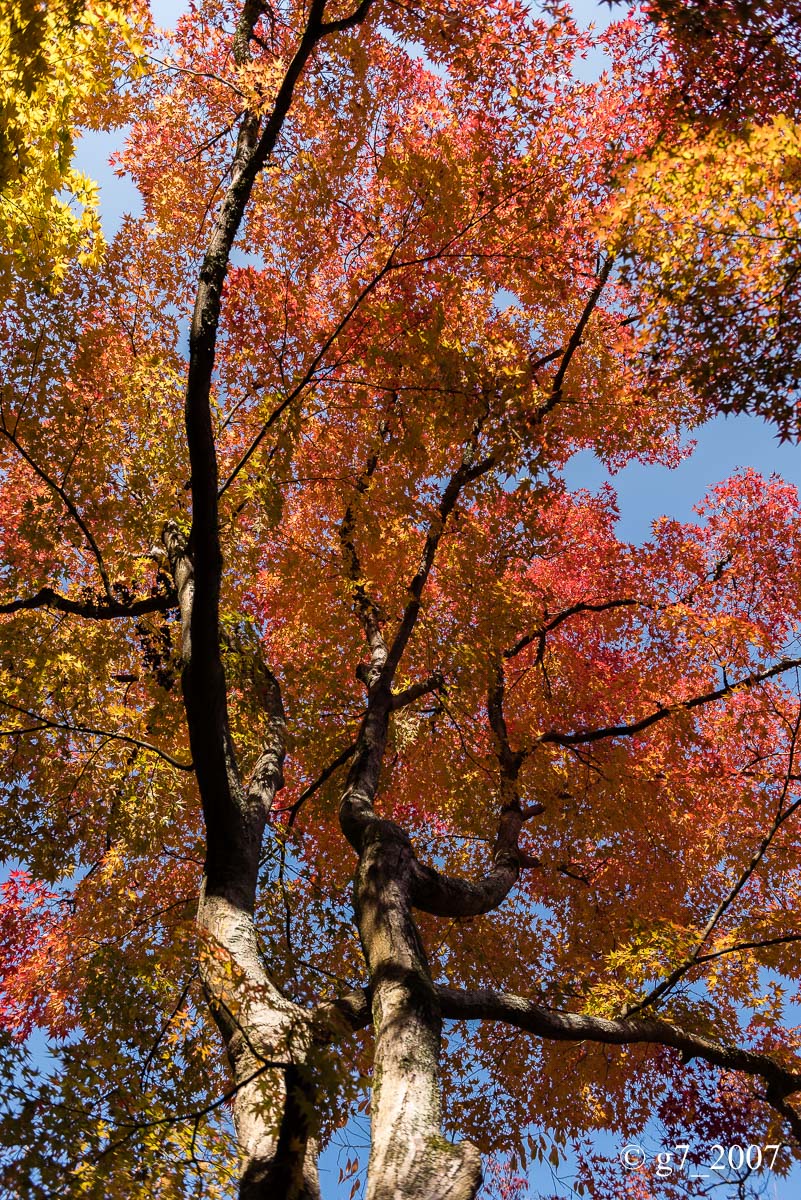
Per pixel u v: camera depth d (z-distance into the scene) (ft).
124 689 28.78
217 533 18.17
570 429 28.45
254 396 27.63
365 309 23.24
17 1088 11.93
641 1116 32.76
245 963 16.26
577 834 34.68
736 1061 23.53
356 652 32.96
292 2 24.89
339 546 31.50
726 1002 28.81
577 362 29.43
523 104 22.21
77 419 24.62
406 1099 12.73
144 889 30.42
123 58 20.16
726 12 13.97
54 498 23.82
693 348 15.88
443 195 21.72
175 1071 16.62
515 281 27.48
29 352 23.11
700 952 27.09
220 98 29.07
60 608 24.36
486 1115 30.50
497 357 25.18
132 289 27.73
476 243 23.86
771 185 14.30
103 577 24.58
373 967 16.25
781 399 15.61
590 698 36.83
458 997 18.43
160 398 27.78
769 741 31.04
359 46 23.31
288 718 31.04
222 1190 12.31
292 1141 11.77
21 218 20.33
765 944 25.12
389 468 26.76
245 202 19.61
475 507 29.14
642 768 33.30
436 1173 11.31
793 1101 28.07
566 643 38.50
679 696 34.99
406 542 29.12
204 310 17.85
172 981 19.54
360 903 18.04
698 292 15.20
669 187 14.93
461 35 21.34
